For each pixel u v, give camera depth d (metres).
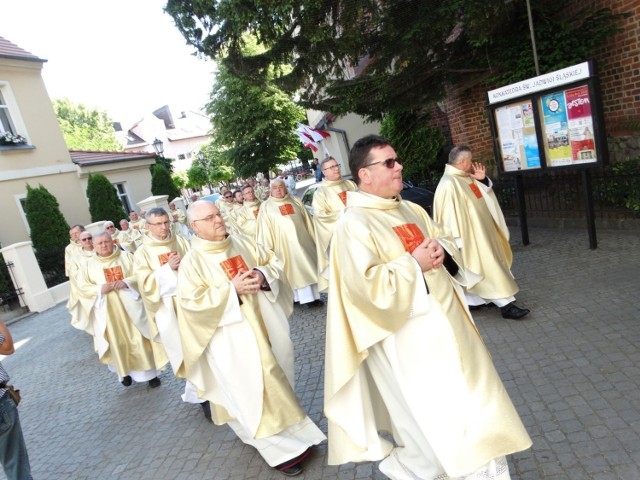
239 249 3.52
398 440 2.47
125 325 5.46
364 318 2.11
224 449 3.79
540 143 6.12
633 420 2.89
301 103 9.17
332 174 6.49
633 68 6.94
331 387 2.22
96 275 5.64
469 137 9.65
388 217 2.29
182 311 3.21
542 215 7.79
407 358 2.13
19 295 12.12
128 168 20.19
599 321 4.23
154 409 4.96
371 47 7.85
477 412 2.06
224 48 7.89
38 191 13.80
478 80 8.65
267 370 3.17
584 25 7.23
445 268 2.36
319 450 3.41
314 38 7.06
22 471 3.19
